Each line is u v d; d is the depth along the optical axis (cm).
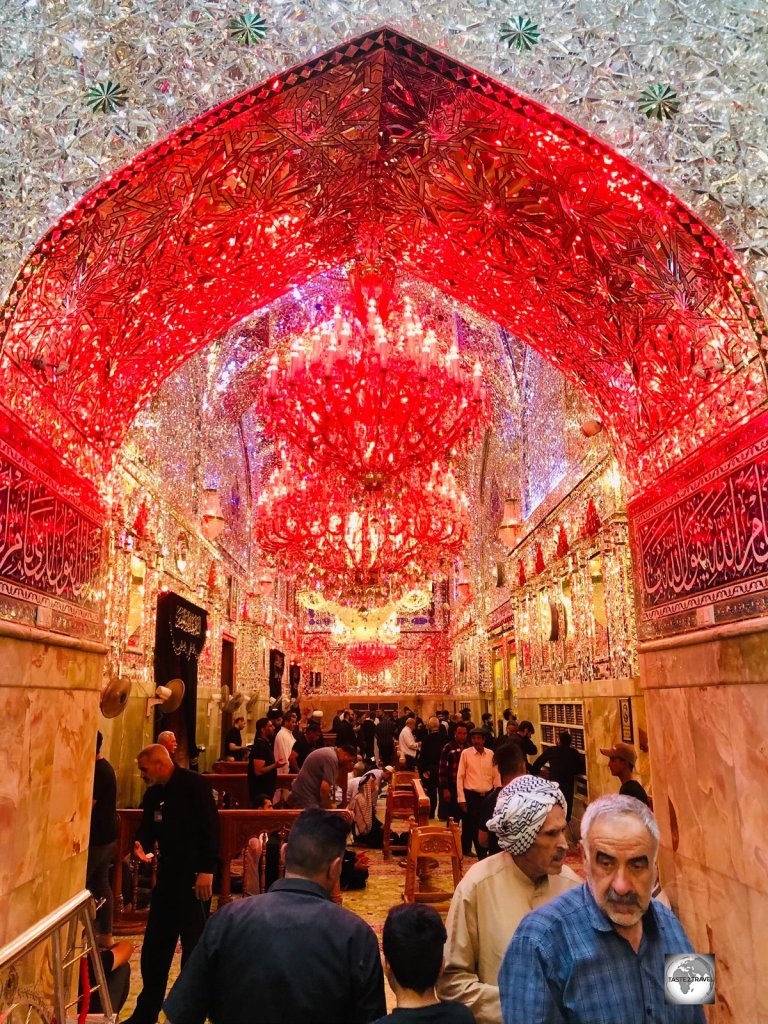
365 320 851
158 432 917
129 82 324
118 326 409
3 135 315
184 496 1056
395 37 330
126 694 633
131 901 639
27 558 333
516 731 966
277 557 1113
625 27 326
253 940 199
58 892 366
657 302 385
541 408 1127
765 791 310
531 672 1222
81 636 402
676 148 328
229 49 328
